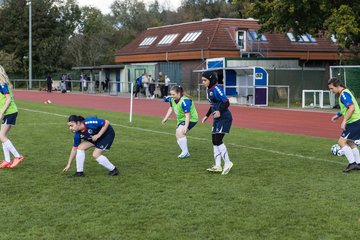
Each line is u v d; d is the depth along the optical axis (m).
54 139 13.37
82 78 47.47
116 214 6.30
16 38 64.62
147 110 24.91
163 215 6.27
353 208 6.59
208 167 9.51
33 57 65.00
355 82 26.12
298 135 14.86
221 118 8.87
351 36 26.12
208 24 47.03
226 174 8.80
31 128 15.98
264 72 28.77
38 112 22.53
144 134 14.55
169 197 7.15
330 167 9.52
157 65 42.59
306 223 5.95
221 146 8.89
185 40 47.28
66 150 11.52
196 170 9.20
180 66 43.19
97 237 5.48
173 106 10.85
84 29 71.94
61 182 8.16
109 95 41.09
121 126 16.72
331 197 7.16
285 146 12.34
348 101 9.02
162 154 11.02
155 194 7.32
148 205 6.72
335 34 25.67
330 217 6.18
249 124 18.47
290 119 20.44
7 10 66.00
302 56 47.22
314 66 48.59
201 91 37.97
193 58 44.56
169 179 8.39
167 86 36.00
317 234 5.57
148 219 6.11
